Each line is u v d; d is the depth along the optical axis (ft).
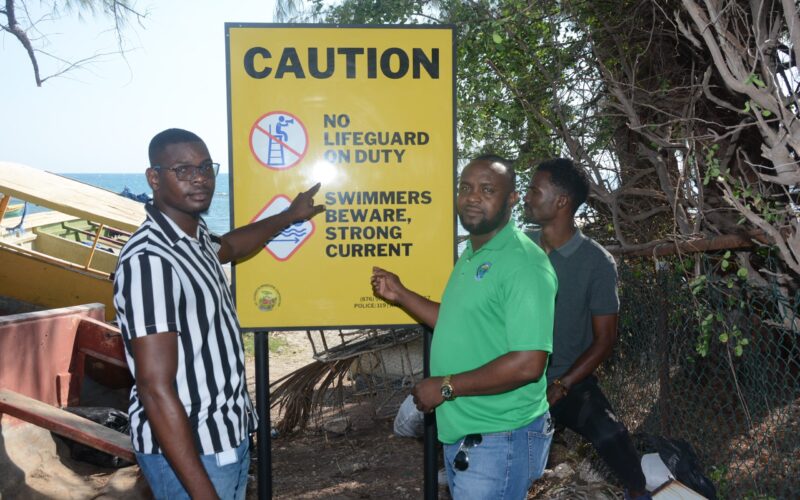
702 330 12.07
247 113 12.43
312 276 12.67
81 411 16.78
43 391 16.76
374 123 12.57
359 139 12.57
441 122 12.65
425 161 12.67
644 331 15.44
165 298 7.85
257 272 12.59
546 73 19.31
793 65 12.87
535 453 9.25
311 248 12.66
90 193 29.12
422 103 12.61
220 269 9.19
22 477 14.20
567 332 11.34
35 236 31.17
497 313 8.89
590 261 11.21
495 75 20.65
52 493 14.24
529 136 20.90
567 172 11.36
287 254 12.62
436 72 12.59
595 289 11.17
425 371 12.96
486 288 8.91
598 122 19.83
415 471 17.28
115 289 8.07
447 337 9.36
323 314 12.71
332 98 12.51
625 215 19.56
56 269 24.62
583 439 16.66
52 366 17.13
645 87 19.65
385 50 12.50
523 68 20.21
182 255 8.24
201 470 7.86
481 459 9.04
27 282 24.59
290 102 12.47
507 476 9.01
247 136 12.45
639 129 16.19
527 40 19.81
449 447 9.57
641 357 15.76
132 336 7.77
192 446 7.86
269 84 12.42
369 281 12.74
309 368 20.84
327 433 20.53
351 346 21.40
